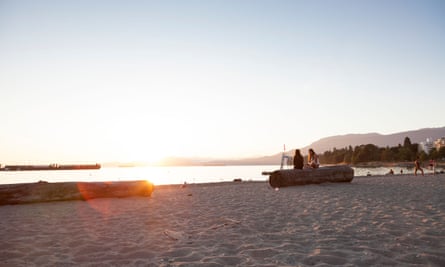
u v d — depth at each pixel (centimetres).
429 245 442
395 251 416
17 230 579
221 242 477
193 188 1552
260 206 848
